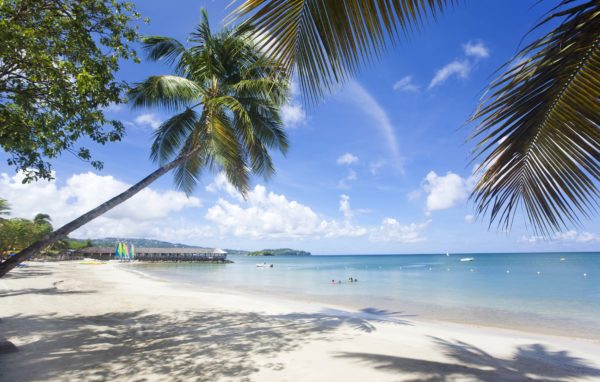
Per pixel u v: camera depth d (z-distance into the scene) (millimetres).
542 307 15461
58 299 13664
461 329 10352
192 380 5234
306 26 1929
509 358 7086
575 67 1906
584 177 2203
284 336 8266
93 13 5871
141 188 7250
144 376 5352
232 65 11125
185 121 11656
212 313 11430
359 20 1842
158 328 8906
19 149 6062
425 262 95750
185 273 45719
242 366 5918
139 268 56094
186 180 12492
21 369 5449
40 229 56031
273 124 12617
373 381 5301
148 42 10617
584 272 41781
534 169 2430
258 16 1835
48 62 5348
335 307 14766
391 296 19531
